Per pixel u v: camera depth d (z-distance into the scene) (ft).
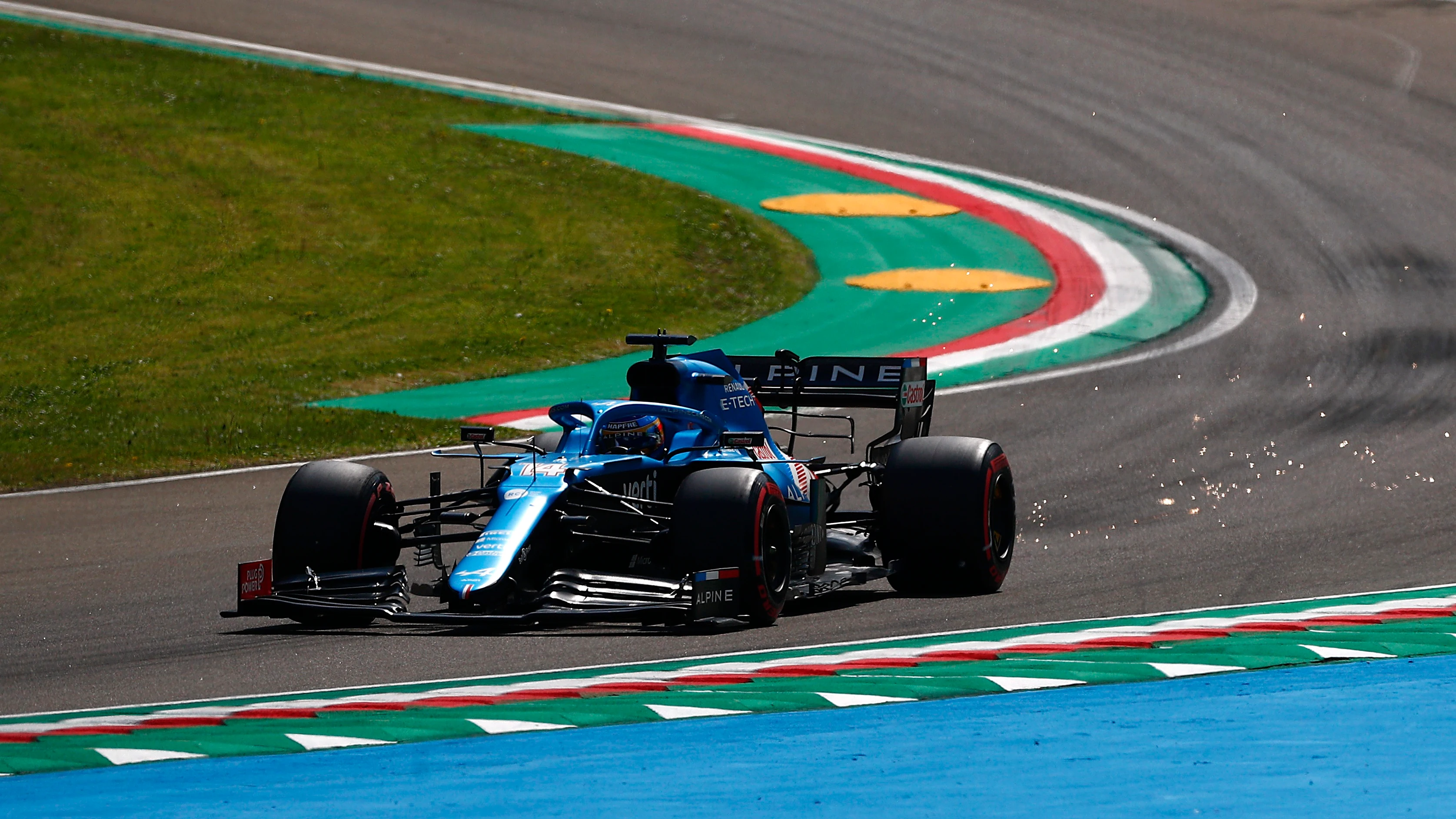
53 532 141.59
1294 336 235.61
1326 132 374.02
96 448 179.63
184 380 216.95
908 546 110.52
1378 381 203.72
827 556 116.67
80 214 301.02
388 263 283.59
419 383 219.41
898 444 113.60
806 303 266.16
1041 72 415.44
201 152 338.34
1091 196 335.88
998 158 359.87
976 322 251.39
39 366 225.15
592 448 101.19
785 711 75.41
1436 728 69.05
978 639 94.99
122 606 111.65
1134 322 248.73
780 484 106.01
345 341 240.32
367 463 173.06
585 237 301.02
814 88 406.00
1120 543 129.39
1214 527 134.62
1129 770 63.00
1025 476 158.20
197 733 73.56
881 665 86.63
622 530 101.76
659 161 351.67
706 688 81.10
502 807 59.52
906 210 323.16
